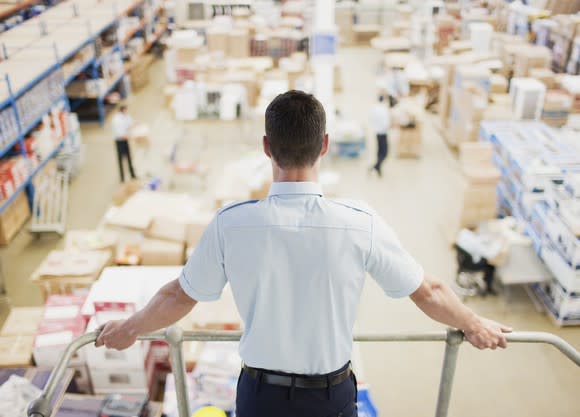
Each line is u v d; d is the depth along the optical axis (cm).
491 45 1100
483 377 527
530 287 645
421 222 767
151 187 804
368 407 391
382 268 141
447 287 153
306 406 148
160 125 1078
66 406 411
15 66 850
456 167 916
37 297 641
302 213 136
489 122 799
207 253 141
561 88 887
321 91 917
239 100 1019
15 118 760
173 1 1515
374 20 1595
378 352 559
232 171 765
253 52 1229
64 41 988
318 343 143
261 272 136
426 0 1374
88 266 561
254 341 145
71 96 1079
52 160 862
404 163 932
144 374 463
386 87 1061
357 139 933
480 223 668
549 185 607
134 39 1354
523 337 174
